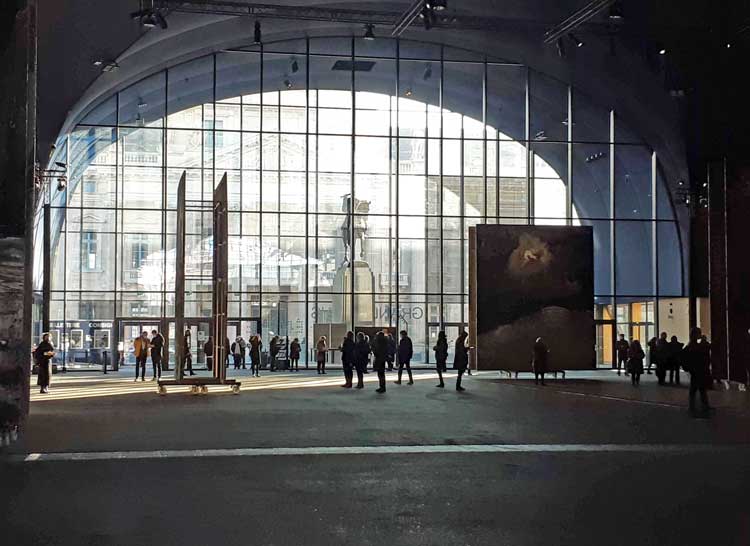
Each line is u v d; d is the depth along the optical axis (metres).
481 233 34.03
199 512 8.93
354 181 41.69
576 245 34.41
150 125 40.53
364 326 41.16
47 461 12.27
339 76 41.97
